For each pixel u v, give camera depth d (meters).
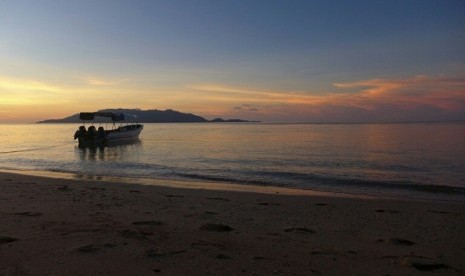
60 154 39.41
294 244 7.00
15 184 15.20
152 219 8.86
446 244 7.34
